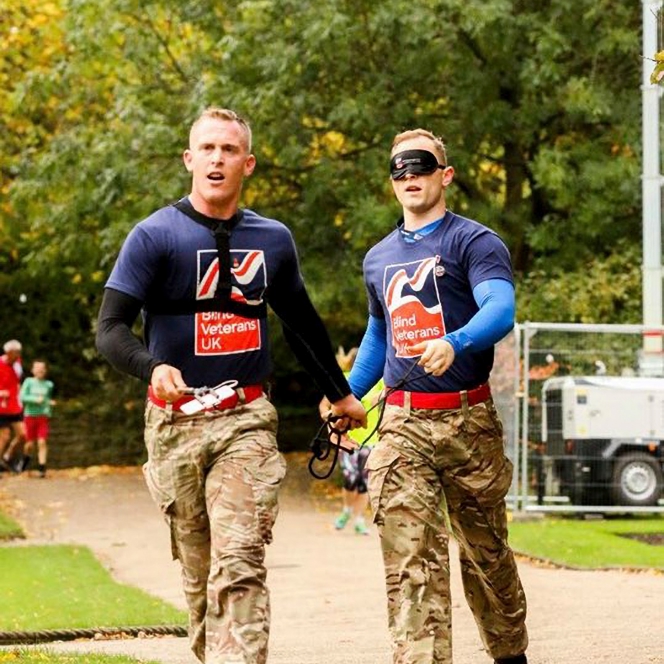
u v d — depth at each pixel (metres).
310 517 43.28
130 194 50.00
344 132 49.06
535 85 46.31
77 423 64.62
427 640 12.73
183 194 48.84
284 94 47.84
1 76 64.81
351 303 49.19
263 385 12.18
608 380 38.72
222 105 47.69
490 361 13.38
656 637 18.50
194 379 11.92
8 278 71.25
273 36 47.81
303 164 49.59
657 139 38.56
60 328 72.56
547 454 38.88
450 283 13.28
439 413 13.23
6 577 29.02
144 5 50.19
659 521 38.09
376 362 14.13
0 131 64.88
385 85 47.59
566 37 47.12
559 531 34.62
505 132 48.38
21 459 59.31
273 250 12.08
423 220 13.52
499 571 13.70
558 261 48.81
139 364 11.31
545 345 39.12
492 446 13.38
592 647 17.62
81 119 56.72
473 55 48.12
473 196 50.47
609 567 28.50
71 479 57.56
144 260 11.73
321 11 46.03
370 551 33.16
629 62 49.00
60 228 51.69
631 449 38.72
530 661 16.52
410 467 13.15
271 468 11.74
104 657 17.27
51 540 37.53
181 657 18.17
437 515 13.09
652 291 38.81
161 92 51.59
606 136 49.00
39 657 17.14
